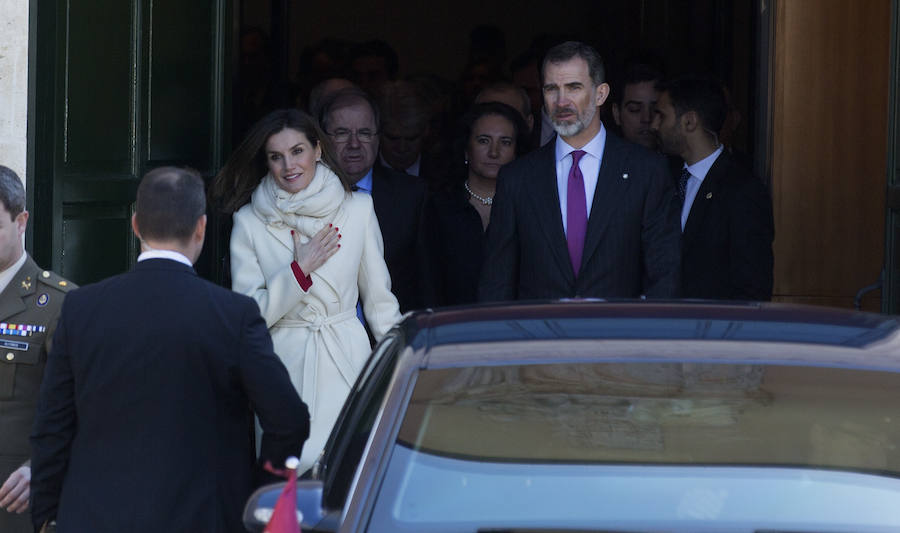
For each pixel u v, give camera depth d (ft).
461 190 82.33
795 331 37.81
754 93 105.60
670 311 39.86
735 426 33.78
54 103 64.85
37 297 49.96
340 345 61.16
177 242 44.88
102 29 68.80
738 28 111.04
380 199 74.49
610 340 36.88
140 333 43.06
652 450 33.71
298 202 60.85
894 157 75.77
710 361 35.63
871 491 32.60
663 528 31.71
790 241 94.17
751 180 77.66
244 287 61.52
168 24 75.51
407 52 143.84
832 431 33.71
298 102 120.26
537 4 142.82
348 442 38.22
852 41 93.15
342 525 32.09
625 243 64.95
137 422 42.73
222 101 82.69
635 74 92.22
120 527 42.01
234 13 84.89
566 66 64.75
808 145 93.86
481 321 39.19
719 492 32.60
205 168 80.53
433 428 34.04
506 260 66.80
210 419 43.42
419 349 36.88
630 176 65.16
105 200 69.46
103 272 69.62
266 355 44.14
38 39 64.49
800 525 31.86
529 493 32.76
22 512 49.55
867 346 36.76
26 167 64.64
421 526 31.91
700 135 78.43
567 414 34.17
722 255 77.25
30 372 49.75
